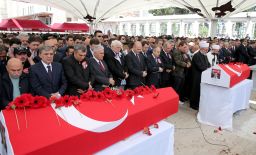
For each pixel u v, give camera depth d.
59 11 31.58
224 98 3.99
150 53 5.15
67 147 1.48
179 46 5.28
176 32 24.44
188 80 5.70
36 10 38.62
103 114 1.79
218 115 4.10
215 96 4.09
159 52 4.75
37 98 1.68
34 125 1.48
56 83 2.98
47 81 2.88
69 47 4.16
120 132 1.83
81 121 1.65
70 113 1.69
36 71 2.84
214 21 17.77
